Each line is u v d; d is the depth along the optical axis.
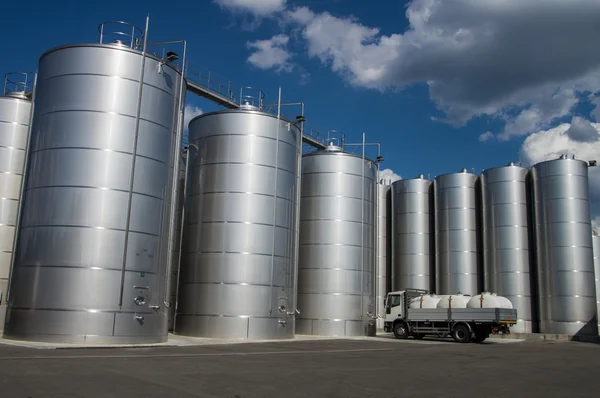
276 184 29.28
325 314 34.34
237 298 27.47
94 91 22.12
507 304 32.06
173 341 23.91
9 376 11.77
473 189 45.34
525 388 13.28
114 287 21.28
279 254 28.92
